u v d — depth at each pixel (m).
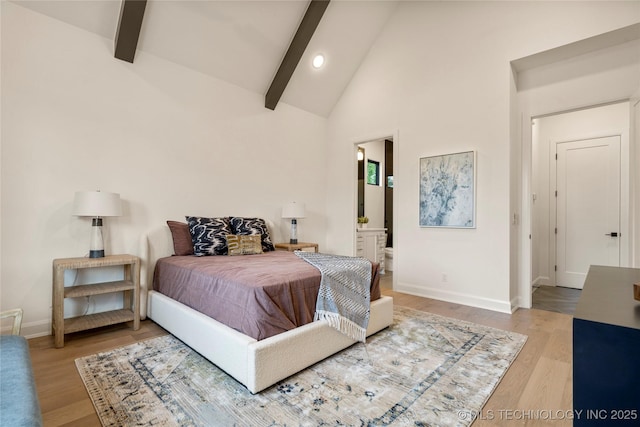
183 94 3.56
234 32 3.58
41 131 2.66
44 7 2.64
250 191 4.23
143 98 3.26
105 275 3.00
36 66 2.64
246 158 4.18
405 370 2.06
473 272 3.57
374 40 4.56
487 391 1.82
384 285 4.70
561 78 3.29
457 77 3.71
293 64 4.09
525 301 3.52
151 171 3.31
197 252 3.27
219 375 1.99
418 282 4.04
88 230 2.90
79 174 2.86
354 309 2.42
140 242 3.08
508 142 3.32
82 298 2.88
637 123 2.82
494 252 3.41
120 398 1.73
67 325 2.54
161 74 3.38
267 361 1.80
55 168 2.73
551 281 4.77
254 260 2.88
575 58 3.21
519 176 3.56
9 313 1.66
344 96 5.00
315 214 5.11
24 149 2.59
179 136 3.53
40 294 2.66
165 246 3.31
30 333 2.60
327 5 3.83
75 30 2.84
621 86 2.97
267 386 1.80
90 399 1.73
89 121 2.91
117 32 2.96
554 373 2.04
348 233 4.99
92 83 2.93
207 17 3.32
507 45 3.34
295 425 1.52
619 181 4.25
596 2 2.86
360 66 4.77
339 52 4.46
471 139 3.59
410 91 4.16
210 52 3.61
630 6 2.71
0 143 2.48
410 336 2.64
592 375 0.76
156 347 2.41
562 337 2.63
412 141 4.12
